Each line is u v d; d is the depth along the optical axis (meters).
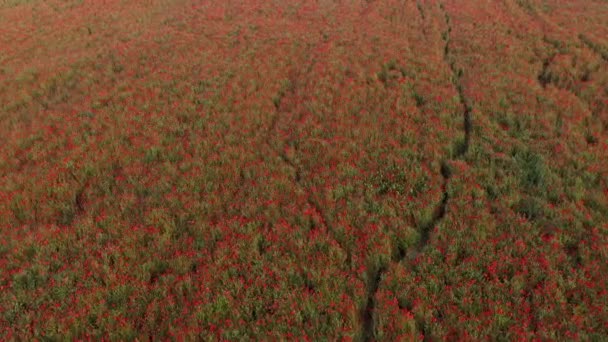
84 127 14.40
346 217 9.51
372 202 10.09
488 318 6.79
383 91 16.41
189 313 7.40
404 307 7.49
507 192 10.13
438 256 8.38
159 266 8.63
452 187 10.50
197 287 7.95
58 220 10.27
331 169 11.53
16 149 13.05
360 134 13.29
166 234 9.27
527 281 7.60
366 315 7.65
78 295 7.66
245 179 11.60
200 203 10.42
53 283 8.01
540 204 9.40
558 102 14.36
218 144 13.11
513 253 8.29
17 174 11.71
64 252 8.88
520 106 14.31
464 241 8.66
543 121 13.09
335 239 9.14
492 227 8.92
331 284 7.88
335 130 13.72
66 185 10.99
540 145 11.85
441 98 15.32
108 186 11.25
